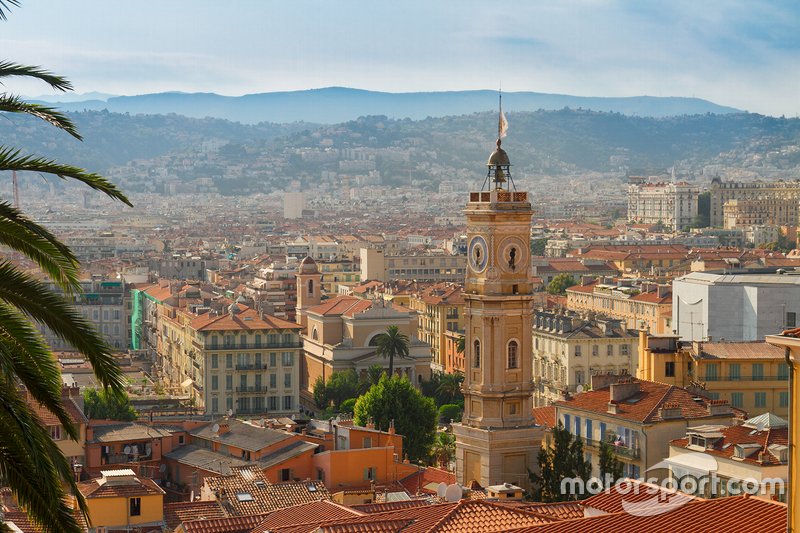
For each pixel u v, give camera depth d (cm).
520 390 18700
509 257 18700
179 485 18562
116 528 13675
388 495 15025
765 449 14375
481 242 18775
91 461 18588
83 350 4753
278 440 18150
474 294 18750
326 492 15225
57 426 17862
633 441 17450
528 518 8900
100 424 19525
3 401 4384
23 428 4369
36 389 4650
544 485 16062
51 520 4422
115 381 4775
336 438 18412
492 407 18638
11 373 4453
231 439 18675
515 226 18700
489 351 18650
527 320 18725
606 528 7375
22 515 11625
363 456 17388
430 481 17162
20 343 4725
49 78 4806
